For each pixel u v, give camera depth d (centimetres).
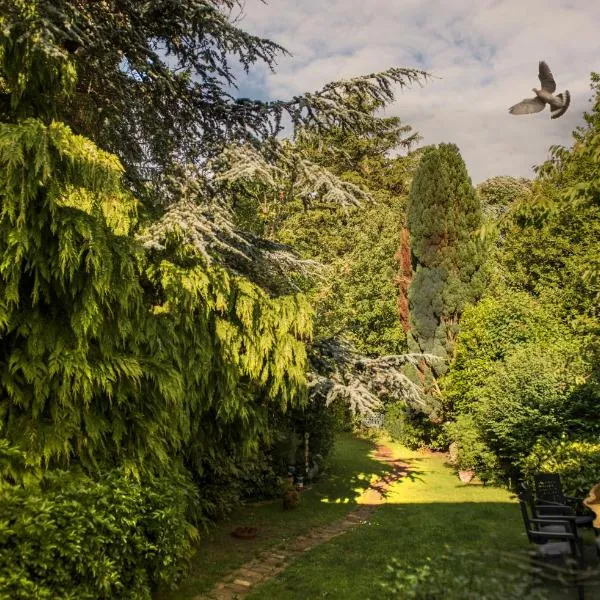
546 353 1023
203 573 560
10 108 496
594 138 569
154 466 496
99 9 633
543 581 282
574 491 678
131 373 452
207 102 746
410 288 1407
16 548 326
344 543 674
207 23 660
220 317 630
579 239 1296
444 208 1360
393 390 867
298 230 1855
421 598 288
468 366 1202
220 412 602
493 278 1412
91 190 449
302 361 690
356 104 726
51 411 419
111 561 368
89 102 628
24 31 450
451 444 1272
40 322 422
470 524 731
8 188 364
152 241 539
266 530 743
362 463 1256
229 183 662
